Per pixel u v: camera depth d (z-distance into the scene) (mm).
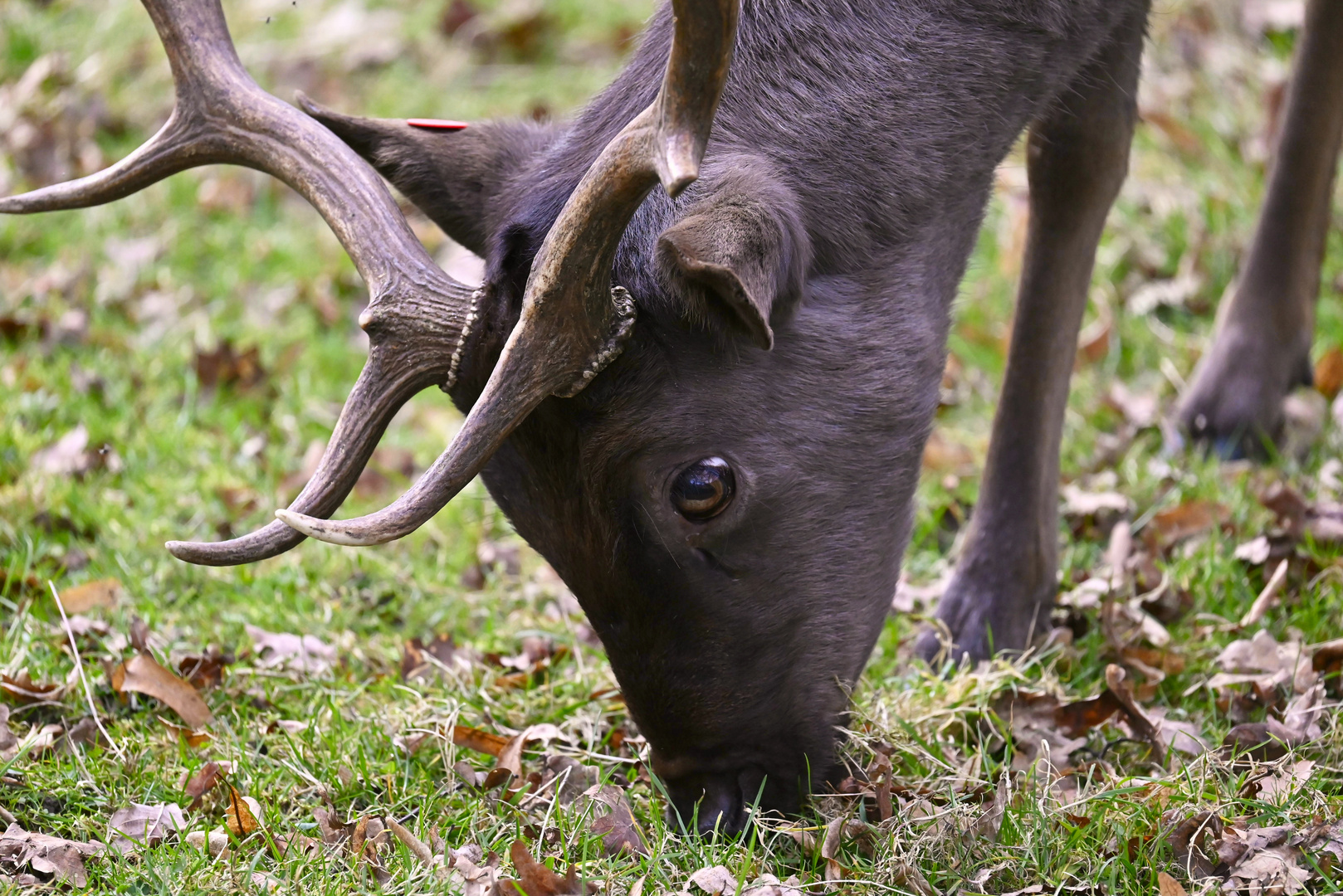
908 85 6605
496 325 5793
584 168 6066
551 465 6012
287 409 11406
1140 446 10617
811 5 6621
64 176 14281
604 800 6863
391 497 10547
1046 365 8227
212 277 13234
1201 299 12320
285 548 5664
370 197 6035
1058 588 9023
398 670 8539
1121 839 6391
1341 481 9883
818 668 6473
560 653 8562
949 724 7617
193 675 8227
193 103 6395
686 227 5238
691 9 4812
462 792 7234
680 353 5887
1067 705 7672
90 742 7668
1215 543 9180
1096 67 7820
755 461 6059
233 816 6918
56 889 6426
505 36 16469
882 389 6371
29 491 9922
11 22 16828
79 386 11383
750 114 6426
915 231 6613
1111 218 13227
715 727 6383
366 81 15984
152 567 9359
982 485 8492
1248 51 15359
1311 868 6277
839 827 6480
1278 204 10078
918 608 9094
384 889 6324
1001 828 6523
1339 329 11586
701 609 6180
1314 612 8445
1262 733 7336
